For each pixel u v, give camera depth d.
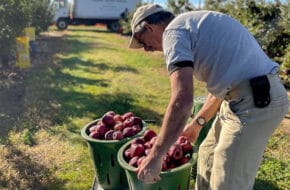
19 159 5.08
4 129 6.21
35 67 12.09
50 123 6.57
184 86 2.37
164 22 2.73
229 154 2.69
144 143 3.39
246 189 2.79
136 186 3.13
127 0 33.75
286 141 5.84
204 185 3.16
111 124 3.95
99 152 3.82
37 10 19.67
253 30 8.61
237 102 2.66
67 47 17.92
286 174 4.70
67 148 5.49
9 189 4.38
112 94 8.73
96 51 16.61
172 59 2.45
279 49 8.65
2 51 11.00
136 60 14.03
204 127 4.16
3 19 10.56
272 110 2.61
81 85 9.61
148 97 8.59
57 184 4.49
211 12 2.69
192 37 2.56
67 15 33.72
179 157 3.12
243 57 2.60
